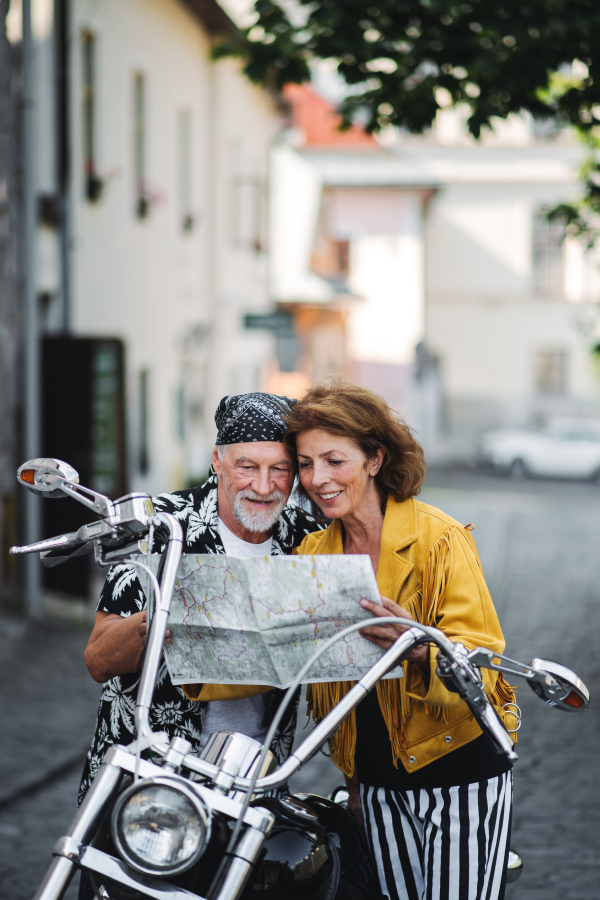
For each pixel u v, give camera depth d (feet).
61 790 19.65
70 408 36.42
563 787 19.51
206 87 66.23
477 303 129.39
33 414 34.40
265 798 7.82
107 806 6.95
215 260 68.44
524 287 128.57
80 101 45.91
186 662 8.14
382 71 28.96
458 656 7.27
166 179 58.75
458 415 130.00
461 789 8.72
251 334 79.51
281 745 9.40
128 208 52.60
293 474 8.98
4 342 33.71
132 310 53.67
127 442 37.45
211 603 7.86
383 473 8.78
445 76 28.25
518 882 15.44
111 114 49.75
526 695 26.27
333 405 8.47
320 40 28.81
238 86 71.72
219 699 8.66
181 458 63.62
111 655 8.55
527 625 35.68
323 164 119.03
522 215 127.85
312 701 9.25
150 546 7.80
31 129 34.22
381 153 118.52
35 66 40.78
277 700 9.18
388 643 7.63
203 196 66.59
